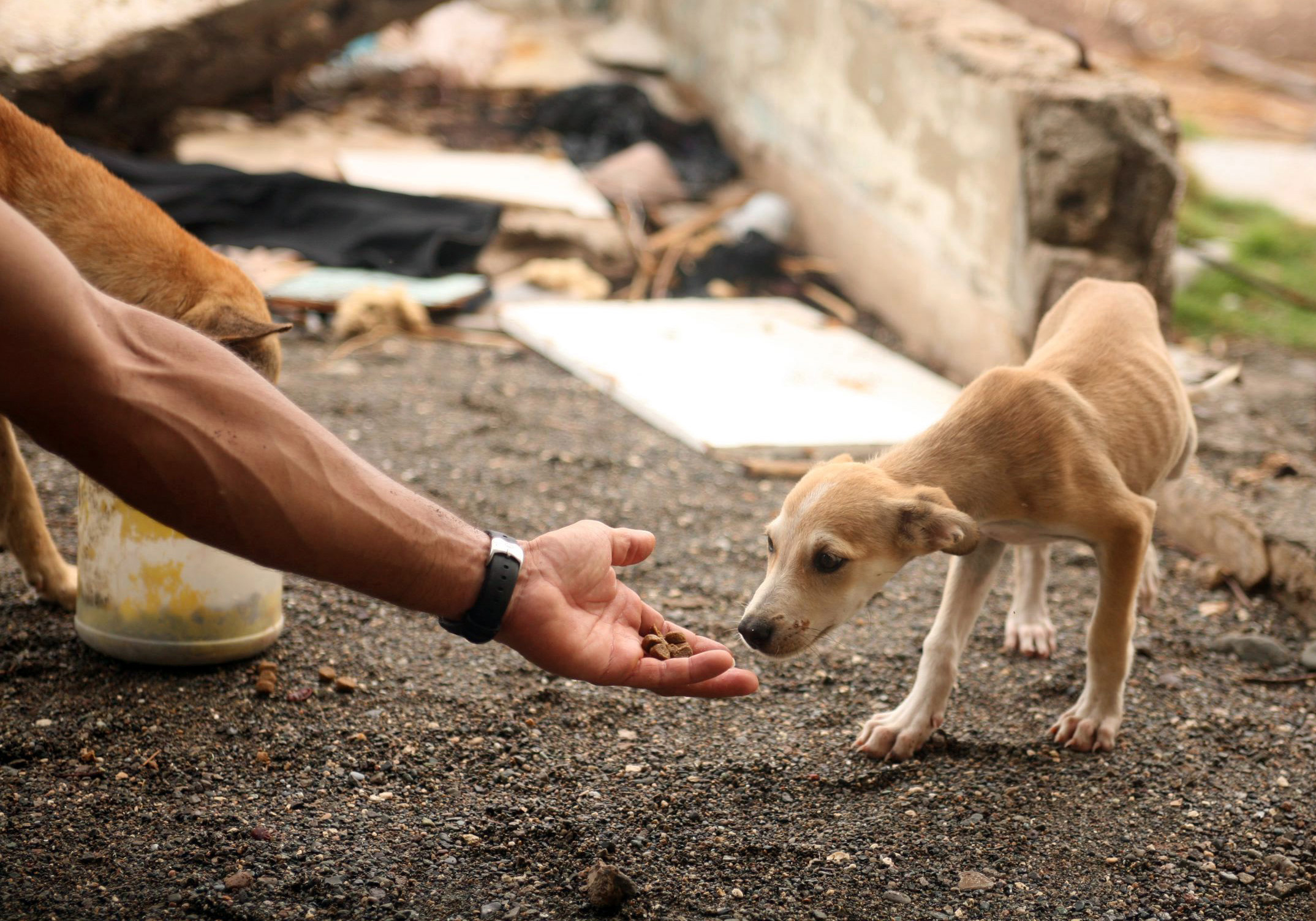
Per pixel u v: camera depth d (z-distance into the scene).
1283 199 4.57
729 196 3.77
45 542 1.67
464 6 4.61
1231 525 1.97
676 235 3.49
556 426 2.40
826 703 1.64
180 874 1.32
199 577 1.57
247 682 1.59
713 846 1.40
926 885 1.36
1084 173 2.49
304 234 3.09
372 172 3.49
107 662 1.60
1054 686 1.68
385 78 4.28
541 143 4.01
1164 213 2.52
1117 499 1.51
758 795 1.48
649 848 1.39
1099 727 1.57
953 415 1.55
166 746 1.48
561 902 1.32
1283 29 7.82
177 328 1.12
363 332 2.78
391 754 1.50
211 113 3.82
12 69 3.14
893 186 3.14
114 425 1.06
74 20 3.25
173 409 1.08
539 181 3.60
